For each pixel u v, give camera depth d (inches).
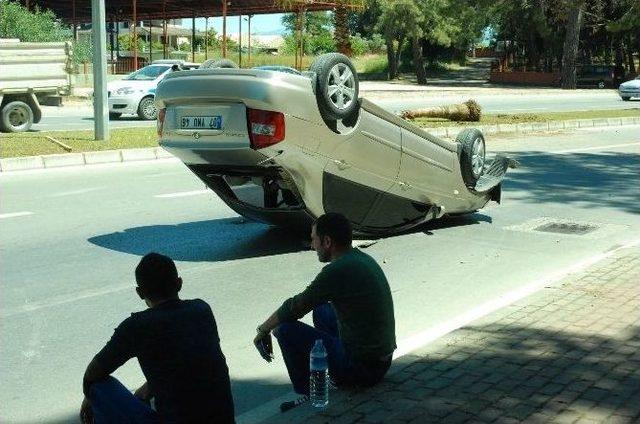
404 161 370.3
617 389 193.8
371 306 185.8
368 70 3031.5
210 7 2064.5
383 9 2418.8
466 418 177.5
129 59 2148.1
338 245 186.5
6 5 1288.1
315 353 183.8
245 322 268.2
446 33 2438.5
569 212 463.8
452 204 410.9
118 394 154.0
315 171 335.3
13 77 778.2
